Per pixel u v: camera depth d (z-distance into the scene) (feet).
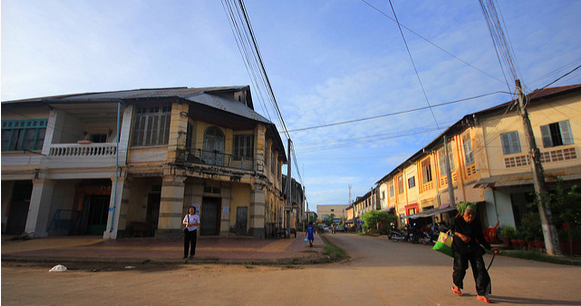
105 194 58.08
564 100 51.34
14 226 57.52
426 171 84.38
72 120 60.18
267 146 70.85
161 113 54.24
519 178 51.62
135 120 54.49
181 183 50.88
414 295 16.71
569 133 50.16
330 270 26.45
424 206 85.61
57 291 17.39
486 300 15.25
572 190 38.96
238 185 62.75
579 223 38.14
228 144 64.13
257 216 59.77
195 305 14.61
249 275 23.53
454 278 16.85
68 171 53.36
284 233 68.64
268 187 67.77
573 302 15.23
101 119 61.31
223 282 20.47
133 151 53.01
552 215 38.99
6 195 58.54
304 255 34.53
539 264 31.83
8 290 17.58
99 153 54.39
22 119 58.39
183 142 52.49
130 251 35.83
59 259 31.12
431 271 25.45
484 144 56.70
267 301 15.43
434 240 59.57
